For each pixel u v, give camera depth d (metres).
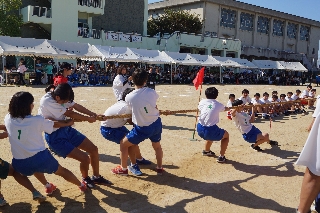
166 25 42.53
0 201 4.26
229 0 45.41
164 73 31.02
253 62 37.38
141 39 34.47
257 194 5.00
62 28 30.36
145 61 27.09
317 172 3.22
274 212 4.41
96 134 8.45
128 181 5.29
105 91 19.08
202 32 43.56
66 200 4.52
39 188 4.89
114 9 36.34
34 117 4.00
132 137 5.25
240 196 4.90
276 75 37.81
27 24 30.31
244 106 7.21
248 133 7.23
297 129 10.35
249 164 6.47
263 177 5.76
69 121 4.62
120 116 5.29
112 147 7.27
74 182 4.63
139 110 5.06
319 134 3.22
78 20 33.06
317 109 3.45
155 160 6.45
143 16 38.59
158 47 35.84
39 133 4.05
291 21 55.19
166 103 15.46
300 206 3.41
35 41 22.00
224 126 10.23
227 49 42.28
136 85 5.16
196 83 8.36
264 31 51.81
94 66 27.02
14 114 3.93
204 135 6.25
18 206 4.30
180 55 30.47
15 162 4.02
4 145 6.98
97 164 5.02
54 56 21.97
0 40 20.55
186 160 6.52
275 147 7.87
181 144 7.77
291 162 6.68
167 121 10.75
